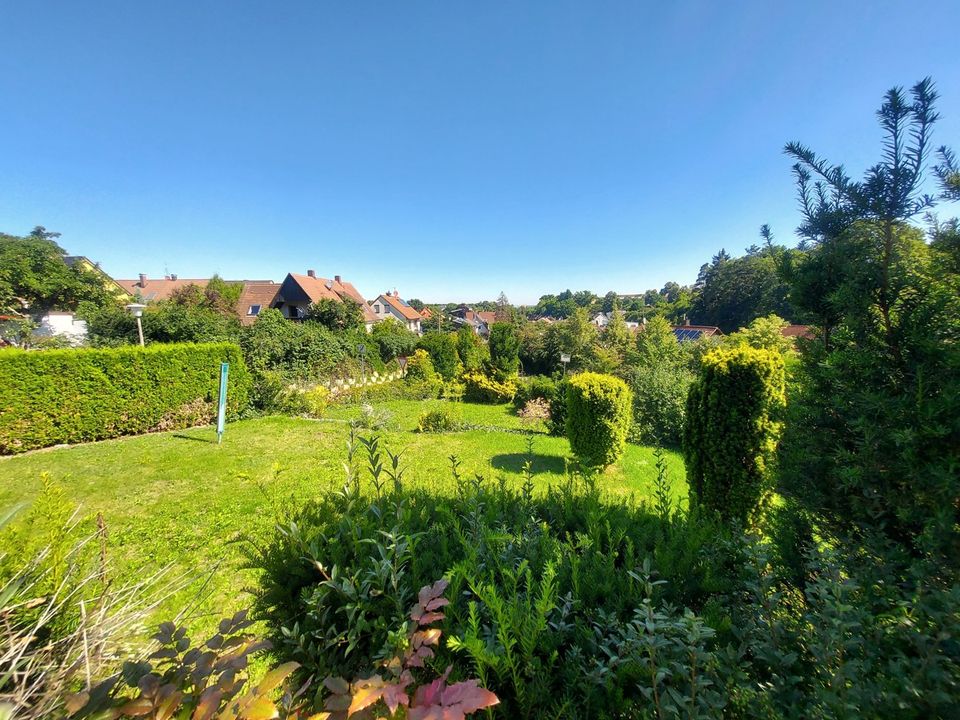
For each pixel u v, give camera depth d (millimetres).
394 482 2084
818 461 1481
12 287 17484
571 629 1217
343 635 1318
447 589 1369
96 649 1373
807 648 1075
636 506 2258
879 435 1278
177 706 851
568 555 1548
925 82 1240
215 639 1044
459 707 767
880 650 993
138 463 6297
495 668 1030
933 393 1222
